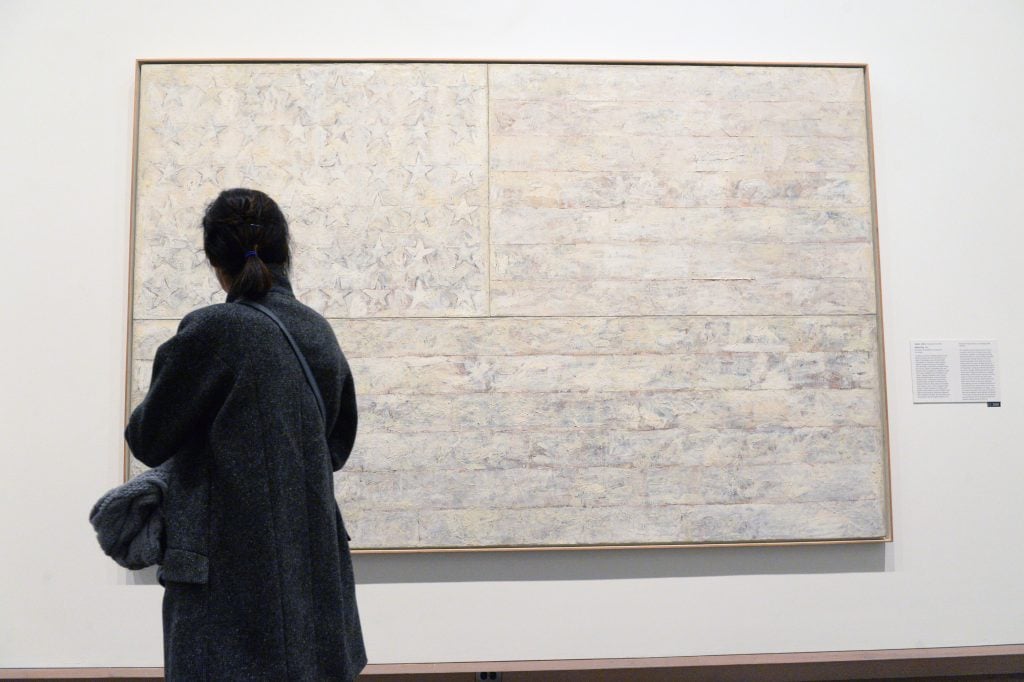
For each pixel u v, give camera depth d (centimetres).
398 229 259
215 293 256
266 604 132
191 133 259
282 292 153
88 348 260
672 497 257
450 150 262
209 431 140
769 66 269
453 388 256
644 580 259
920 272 273
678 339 261
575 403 257
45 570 254
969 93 279
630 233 262
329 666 138
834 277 265
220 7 269
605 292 261
